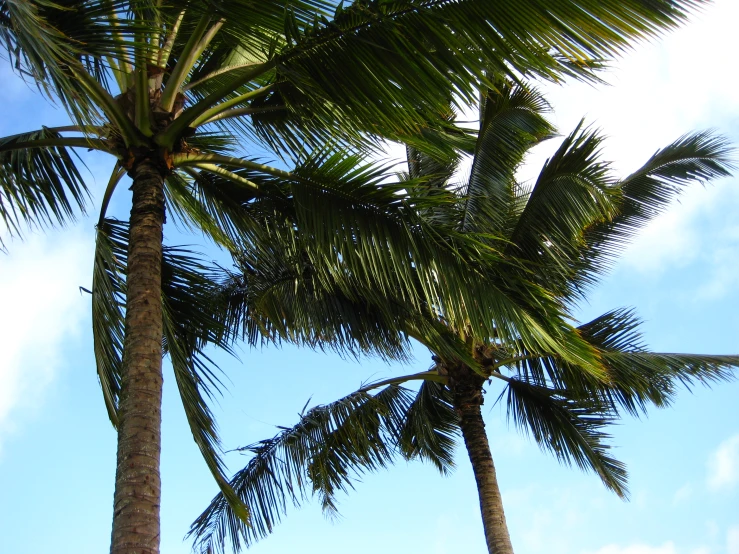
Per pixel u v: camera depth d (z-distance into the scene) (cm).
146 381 506
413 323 833
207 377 704
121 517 447
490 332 649
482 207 945
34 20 445
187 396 685
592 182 904
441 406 1224
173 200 784
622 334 1066
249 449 1048
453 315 646
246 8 552
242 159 649
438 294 648
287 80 602
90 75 566
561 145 919
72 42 518
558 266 941
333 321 858
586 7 501
